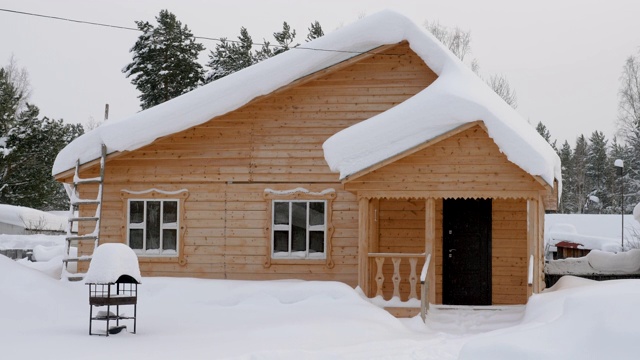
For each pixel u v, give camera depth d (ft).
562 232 120.78
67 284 55.52
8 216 126.31
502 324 50.93
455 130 52.39
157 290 56.13
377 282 54.60
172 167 61.57
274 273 60.44
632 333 20.63
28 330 41.98
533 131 61.05
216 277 60.85
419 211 61.36
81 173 61.93
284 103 61.05
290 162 60.80
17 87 195.93
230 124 61.36
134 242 61.82
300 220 60.75
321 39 59.52
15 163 143.13
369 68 60.70
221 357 34.17
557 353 21.35
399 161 53.78
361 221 54.65
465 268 61.21
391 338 43.16
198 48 140.77
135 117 59.93
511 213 61.11
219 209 61.16
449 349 36.99
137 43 138.00
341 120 60.59
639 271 76.43
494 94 62.08
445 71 56.59
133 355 34.37
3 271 51.01
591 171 266.36
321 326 45.14
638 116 183.83
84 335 40.55
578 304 23.15
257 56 141.28
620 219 131.85
